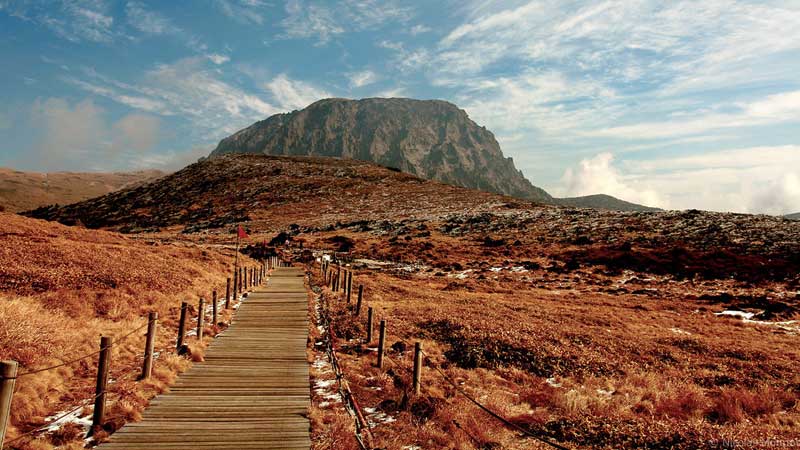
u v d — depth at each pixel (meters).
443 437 8.37
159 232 97.81
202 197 125.25
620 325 23.00
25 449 7.12
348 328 18.64
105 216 119.88
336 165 161.25
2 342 10.67
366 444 7.89
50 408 8.95
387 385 11.68
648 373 14.23
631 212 81.88
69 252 25.00
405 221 88.31
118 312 17.33
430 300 28.91
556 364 14.91
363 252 63.50
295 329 17.56
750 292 39.16
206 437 7.96
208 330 16.67
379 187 127.19
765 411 10.85
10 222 37.50
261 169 148.75
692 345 18.80
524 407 10.58
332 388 11.30
